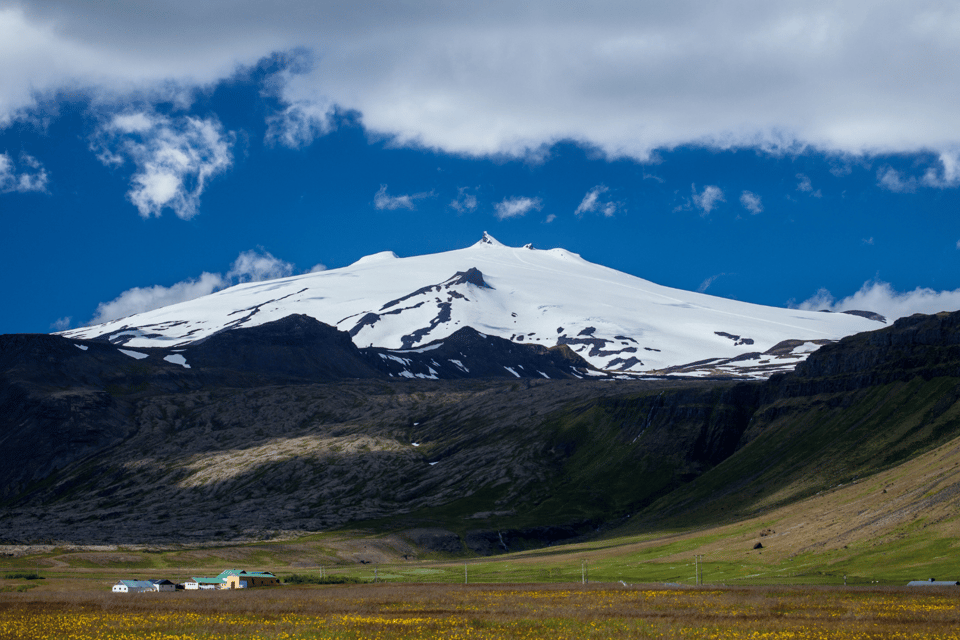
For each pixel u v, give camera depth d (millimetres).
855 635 79938
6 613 105000
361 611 107188
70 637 83688
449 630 86938
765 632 82312
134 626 91438
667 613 99188
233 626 90812
